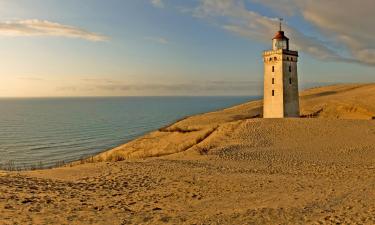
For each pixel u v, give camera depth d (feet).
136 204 53.57
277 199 56.59
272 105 191.31
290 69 189.37
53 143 276.00
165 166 88.69
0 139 299.17
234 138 131.03
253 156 106.42
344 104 242.37
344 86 382.63
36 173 76.43
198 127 177.99
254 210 49.78
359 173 77.46
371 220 43.78
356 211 48.24
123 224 42.83
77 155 226.17
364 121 145.48
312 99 301.02
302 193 60.23
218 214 48.19
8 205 45.88
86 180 70.38
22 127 396.57
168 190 63.57
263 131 137.18
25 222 40.04
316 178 74.54
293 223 44.06
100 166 87.71
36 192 55.52
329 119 150.00
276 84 188.65
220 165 92.99
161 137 178.70
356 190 61.11
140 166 88.07
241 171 84.38
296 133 133.28
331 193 59.21
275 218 46.14
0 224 38.24
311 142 122.11
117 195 59.16
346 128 136.05
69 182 67.26
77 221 42.47
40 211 45.14
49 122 460.14
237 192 62.08
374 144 114.62
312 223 43.70
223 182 70.38
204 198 57.98
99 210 48.65
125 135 319.47
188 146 145.79
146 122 447.83
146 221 44.52
